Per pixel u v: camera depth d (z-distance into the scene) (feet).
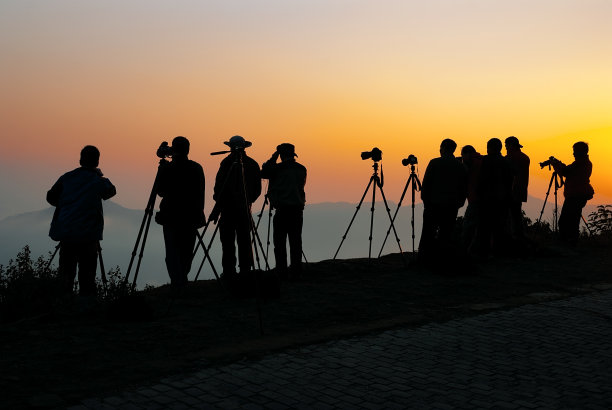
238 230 32.71
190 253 31.01
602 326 25.93
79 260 28.58
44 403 16.12
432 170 39.17
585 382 18.88
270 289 30.30
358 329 24.54
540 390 18.12
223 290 31.68
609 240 51.88
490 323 26.20
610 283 35.73
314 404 16.62
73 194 28.02
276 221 35.83
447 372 19.61
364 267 39.83
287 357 20.79
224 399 16.80
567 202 49.29
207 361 20.01
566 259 43.78
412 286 34.12
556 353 21.94
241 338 23.13
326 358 20.79
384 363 20.38
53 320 25.48
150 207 27.12
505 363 20.67
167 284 35.04
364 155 40.65
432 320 26.68
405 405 16.72
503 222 43.47
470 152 43.83
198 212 30.07
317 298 30.58
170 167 29.78
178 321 25.38
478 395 17.61
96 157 28.91
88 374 18.63
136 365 19.53
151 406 16.17
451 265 37.65
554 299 31.27
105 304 27.94
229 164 32.12
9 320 25.48
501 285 34.94
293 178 35.50
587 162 48.78
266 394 17.25
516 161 45.09
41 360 19.90
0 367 19.10
